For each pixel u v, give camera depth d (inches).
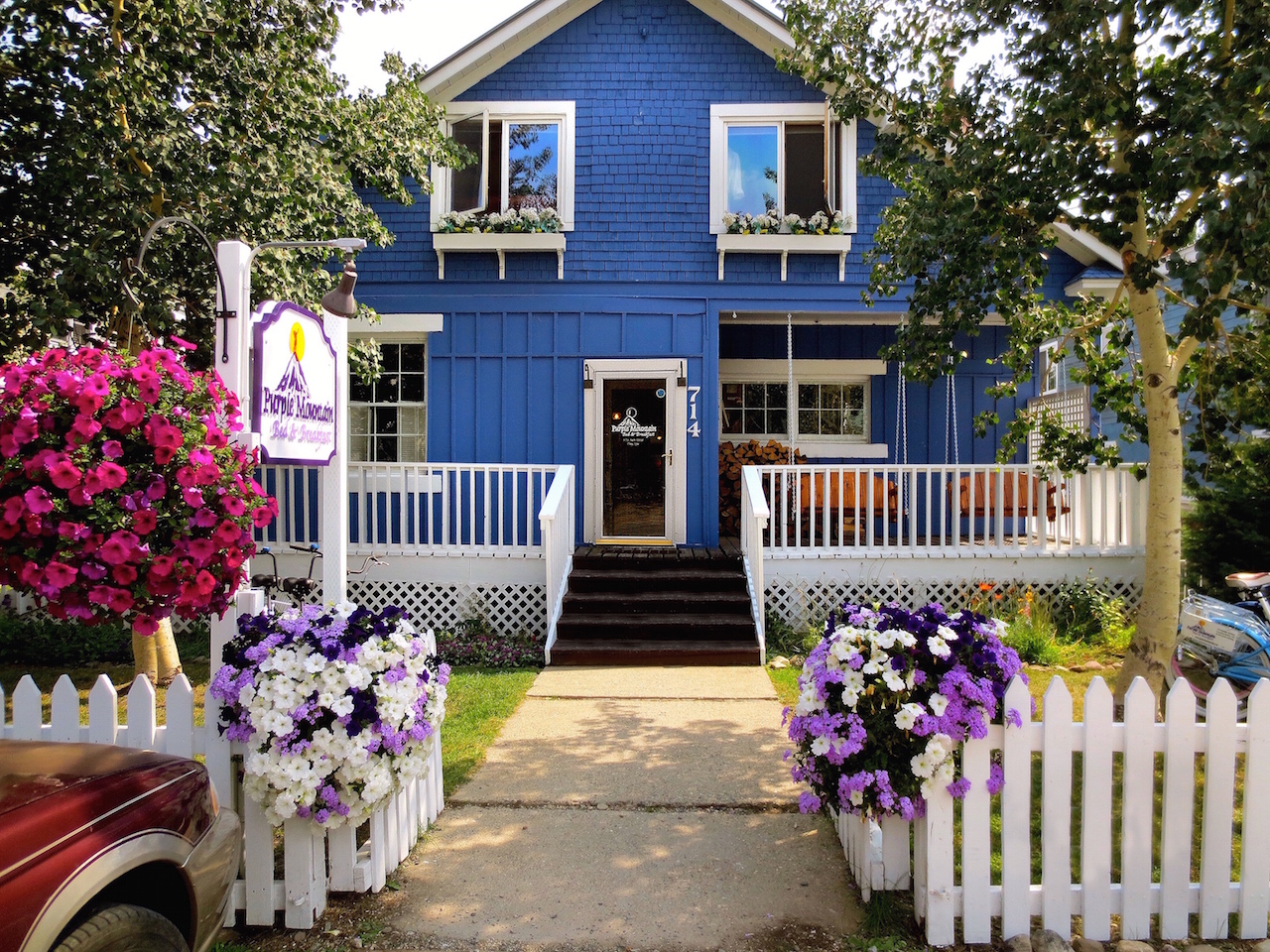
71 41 245.6
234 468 128.3
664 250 416.8
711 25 418.6
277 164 277.7
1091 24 206.8
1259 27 198.7
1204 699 226.2
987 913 131.4
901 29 267.6
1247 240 176.4
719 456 469.7
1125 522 375.9
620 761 209.5
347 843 142.6
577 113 418.0
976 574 365.4
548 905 141.9
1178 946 133.5
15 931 81.0
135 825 97.1
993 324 468.1
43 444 115.8
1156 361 256.5
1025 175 225.5
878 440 476.4
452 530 418.0
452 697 268.4
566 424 417.4
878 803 132.5
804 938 133.0
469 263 419.5
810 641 333.4
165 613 125.5
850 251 417.1
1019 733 132.6
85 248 240.8
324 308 197.6
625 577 357.1
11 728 140.1
